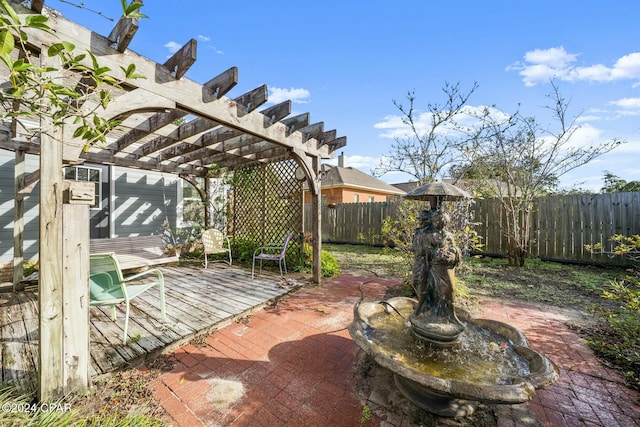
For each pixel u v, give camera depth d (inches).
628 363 85.8
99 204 226.5
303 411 67.7
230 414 66.6
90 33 69.9
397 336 84.1
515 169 228.7
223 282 175.2
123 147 171.9
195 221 287.9
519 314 126.3
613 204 210.1
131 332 103.4
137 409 67.2
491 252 256.8
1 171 181.3
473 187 246.5
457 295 138.5
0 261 180.2
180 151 195.3
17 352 87.6
